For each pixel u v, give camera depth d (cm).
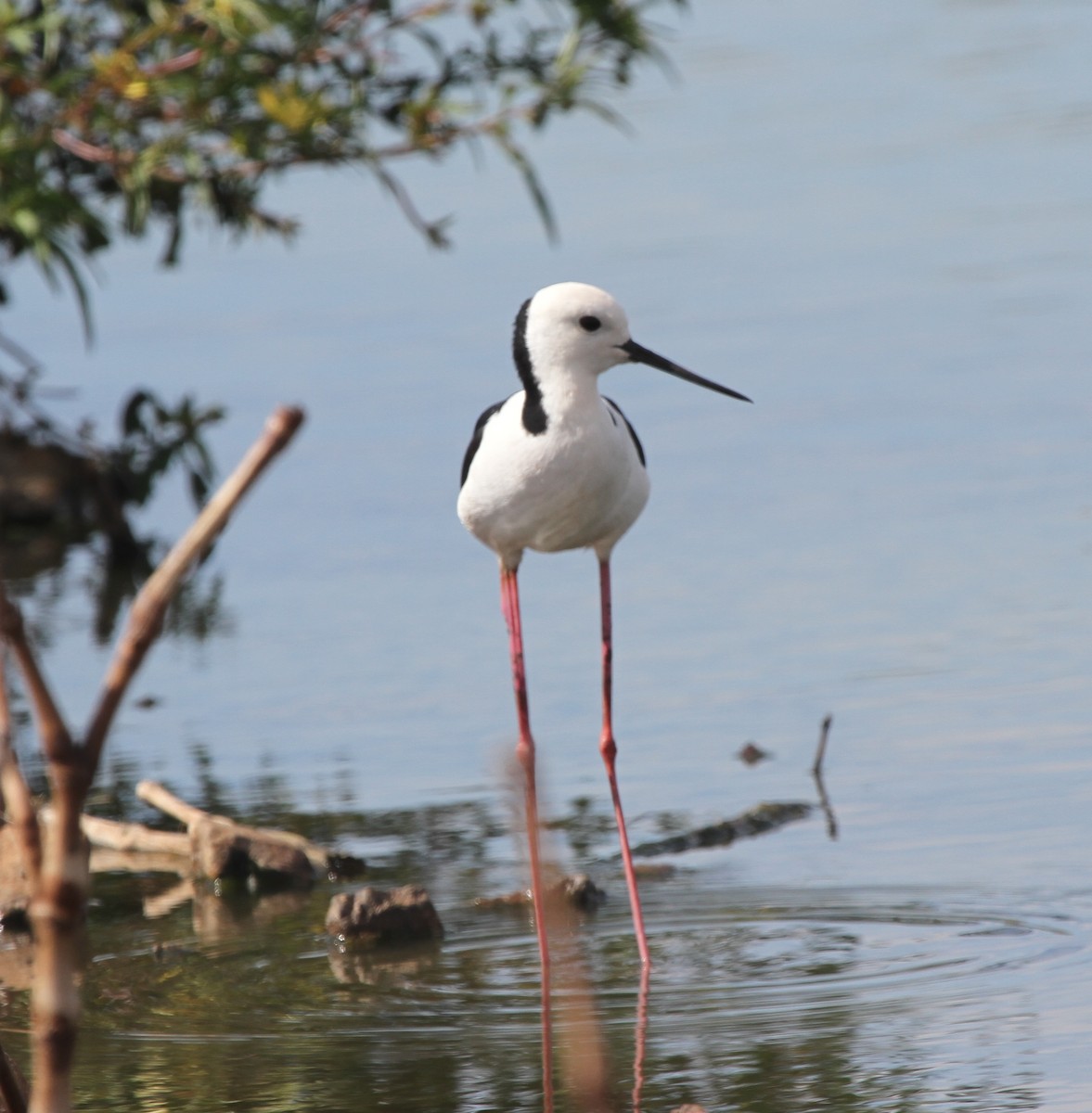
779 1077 627
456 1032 692
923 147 2647
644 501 809
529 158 2706
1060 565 1323
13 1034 705
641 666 1199
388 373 1972
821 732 1055
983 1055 636
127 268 2467
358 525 1625
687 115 2892
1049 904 791
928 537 1420
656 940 786
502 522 779
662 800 971
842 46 3275
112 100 1269
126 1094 640
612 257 2266
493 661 1244
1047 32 3262
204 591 1494
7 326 2227
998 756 986
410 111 1330
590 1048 392
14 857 911
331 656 1287
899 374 1864
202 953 802
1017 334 1945
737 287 2141
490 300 2164
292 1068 661
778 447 1698
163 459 1647
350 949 800
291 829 969
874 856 868
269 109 1222
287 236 1532
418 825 966
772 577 1360
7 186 1253
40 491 1770
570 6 1330
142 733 1156
